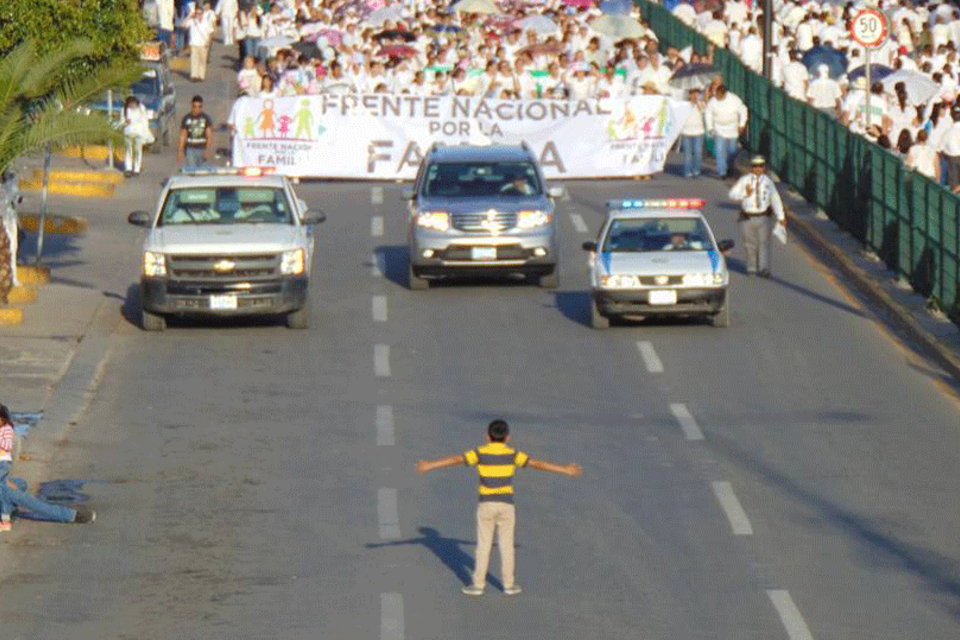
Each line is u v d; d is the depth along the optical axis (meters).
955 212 81.12
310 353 79.00
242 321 84.88
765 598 51.19
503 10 158.75
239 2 176.00
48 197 112.25
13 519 57.75
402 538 56.38
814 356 78.50
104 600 51.09
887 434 67.31
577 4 154.25
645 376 75.44
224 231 82.19
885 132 114.31
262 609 50.38
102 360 77.06
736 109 118.62
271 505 59.44
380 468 63.41
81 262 96.25
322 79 128.12
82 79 85.31
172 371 75.81
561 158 120.31
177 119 140.38
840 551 55.09
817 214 107.56
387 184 118.75
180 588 52.06
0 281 84.31
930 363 77.56
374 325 84.12
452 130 119.31
